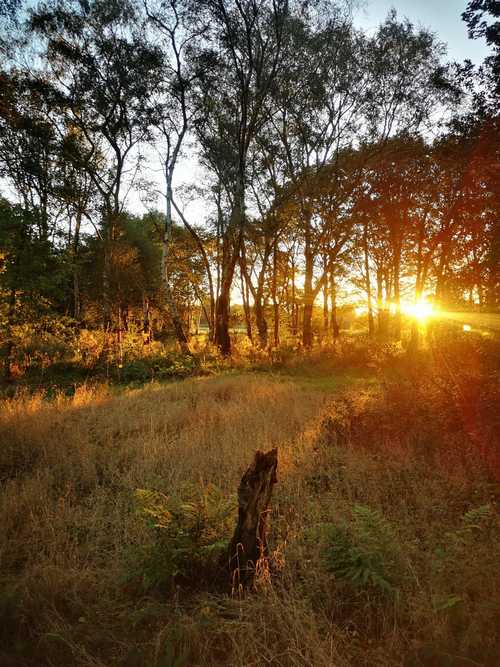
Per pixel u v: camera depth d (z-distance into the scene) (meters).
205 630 2.78
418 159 21.56
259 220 24.58
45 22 19.42
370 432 6.96
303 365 18.39
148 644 2.71
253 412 8.90
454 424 6.70
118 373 16.62
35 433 7.30
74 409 9.54
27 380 15.62
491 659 2.46
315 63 22.53
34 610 3.05
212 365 18.94
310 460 6.04
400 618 2.88
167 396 11.48
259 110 22.78
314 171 24.94
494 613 2.76
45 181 21.16
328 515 4.42
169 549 3.40
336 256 26.12
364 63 22.41
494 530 3.76
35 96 20.12
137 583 3.37
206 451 6.48
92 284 25.67
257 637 2.70
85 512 4.62
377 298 36.09
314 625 2.69
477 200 13.29
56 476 5.81
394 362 17.25
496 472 5.17
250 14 21.28
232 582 3.26
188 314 46.25
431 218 22.08
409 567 3.24
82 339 19.38
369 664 2.56
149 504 3.93
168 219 22.11
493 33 10.05
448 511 4.44
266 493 3.43
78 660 2.60
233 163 24.58
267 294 31.48
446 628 2.69
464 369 9.93
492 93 11.15
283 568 3.47
